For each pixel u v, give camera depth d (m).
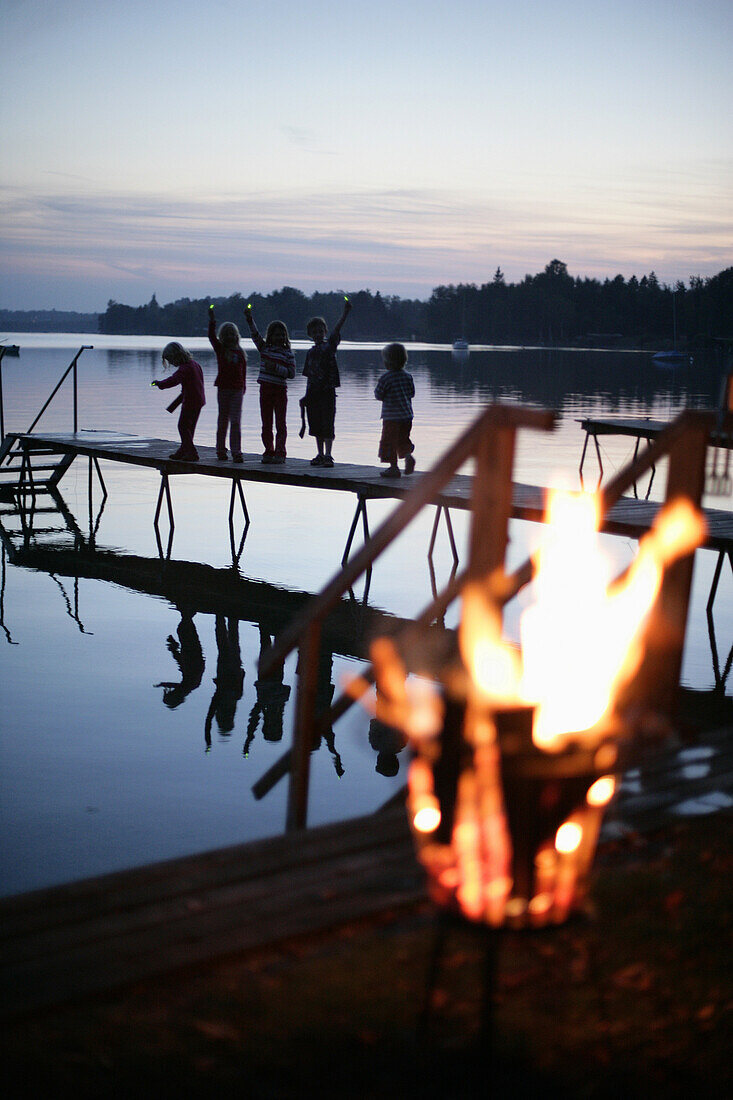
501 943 3.44
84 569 14.14
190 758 7.72
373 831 4.16
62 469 21.42
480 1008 3.12
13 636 10.95
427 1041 2.98
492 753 3.00
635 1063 2.95
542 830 3.01
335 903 3.56
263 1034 2.97
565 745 3.01
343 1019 3.05
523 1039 3.01
